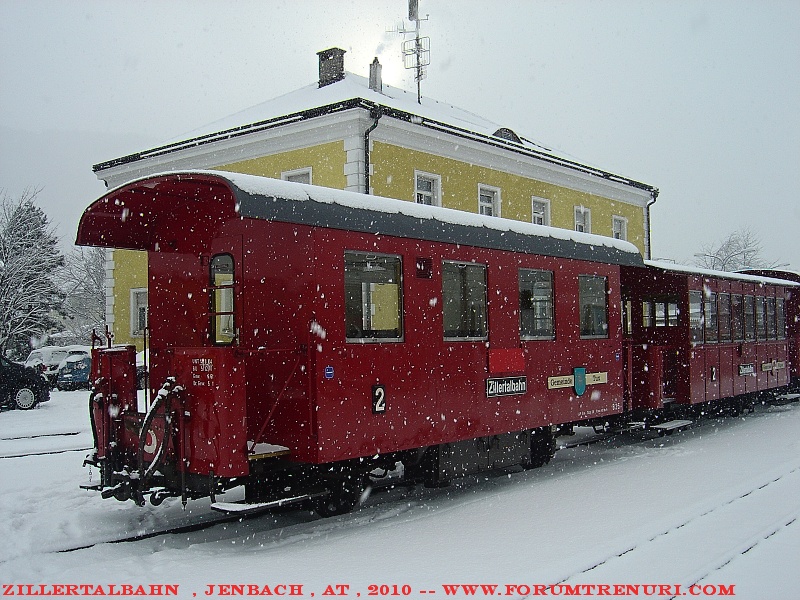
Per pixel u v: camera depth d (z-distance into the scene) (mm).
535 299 10594
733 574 5766
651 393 13352
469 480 10547
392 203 8570
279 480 7621
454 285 9172
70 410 20516
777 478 9562
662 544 6574
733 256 54625
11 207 35062
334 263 7633
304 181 18797
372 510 8438
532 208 24203
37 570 6320
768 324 18516
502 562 6184
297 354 7457
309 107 20875
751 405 18344
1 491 9500
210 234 8305
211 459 6863
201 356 6992
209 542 7258
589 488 9305
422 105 25469
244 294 7906
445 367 8891
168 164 21578
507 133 24703
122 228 8680
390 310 8320
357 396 7762
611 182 27953
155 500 7215
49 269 35125
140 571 6152
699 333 14641
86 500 9117
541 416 10500
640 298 14875
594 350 11750
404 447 8289
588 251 11773
